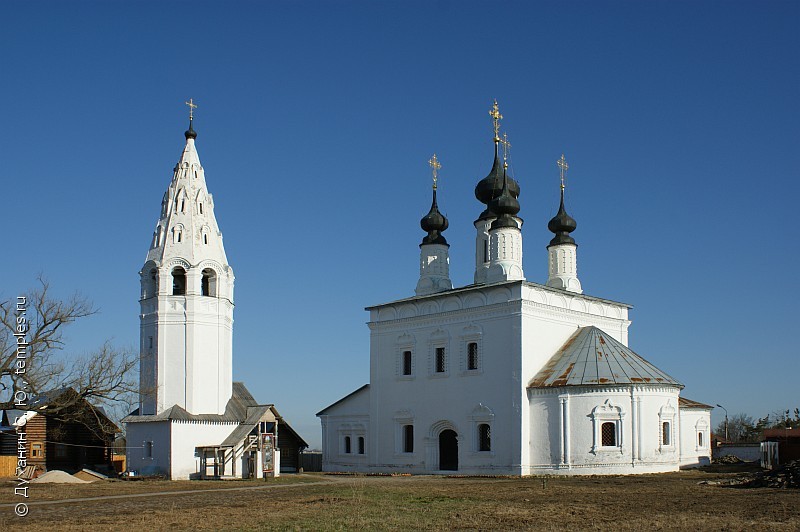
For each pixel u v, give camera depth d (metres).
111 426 63.47
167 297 60.34
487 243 70.94
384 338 68.75
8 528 28.22
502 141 73.94
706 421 69.25
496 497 39.31
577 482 49.69
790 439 58.69
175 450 56.94
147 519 30.81
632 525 27.78
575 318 64.62
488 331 61.44
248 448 58.19
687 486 44.53
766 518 29.19
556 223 73.69
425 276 74.81
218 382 60.81
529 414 58.88
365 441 68.81
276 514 32.09
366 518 30.48
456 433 62.59
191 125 65.06
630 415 56.31
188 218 61.81
